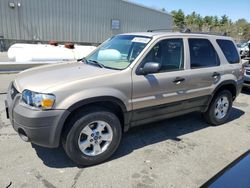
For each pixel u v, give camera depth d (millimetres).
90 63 4008
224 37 5035
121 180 3104
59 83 3045
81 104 3059
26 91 3043
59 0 19047
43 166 3307
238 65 5168
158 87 3762
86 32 21484
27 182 2967
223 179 1975
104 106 3402
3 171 3145
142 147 3973
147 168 3387
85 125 3191
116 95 3312
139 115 3719
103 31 22828
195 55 4344
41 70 3697
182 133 4605
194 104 4480
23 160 3412
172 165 3494
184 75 4086
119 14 23766
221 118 5109
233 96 5293
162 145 4074
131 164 3463
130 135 4387
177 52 4082
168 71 3922
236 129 4977
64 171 3223
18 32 17516
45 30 18781
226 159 3740
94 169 3311
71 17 20078
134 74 3516
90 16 21406
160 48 3865
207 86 4539
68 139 3139
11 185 2896
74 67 3768
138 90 3547
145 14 26562
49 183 2975
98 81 3209
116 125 3459
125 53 3873
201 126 4996
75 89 3037
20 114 2973
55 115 2934
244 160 2230
